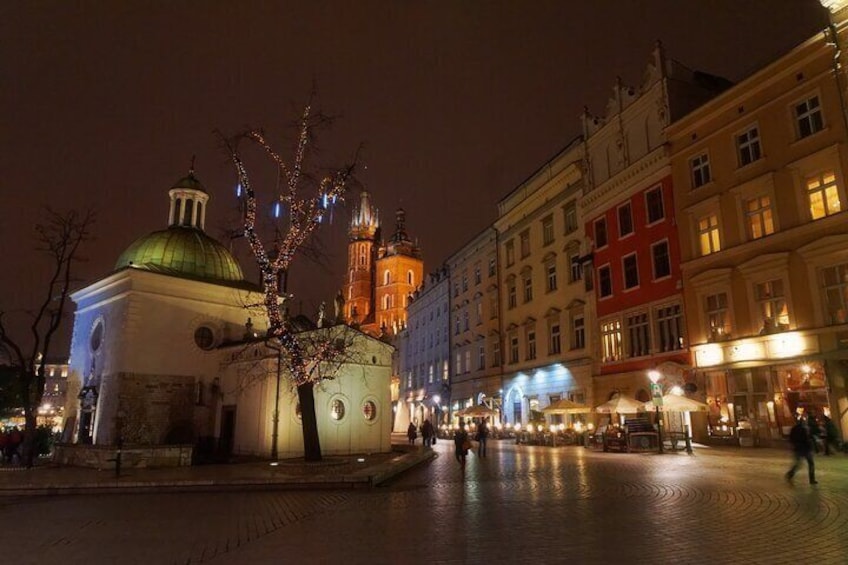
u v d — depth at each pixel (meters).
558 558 7.49
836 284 23.52
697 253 30.12
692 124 30.81
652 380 29.52
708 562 7.14
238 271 37.00
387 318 112.44
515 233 48.06
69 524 11.20
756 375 26.22
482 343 52.72
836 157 23.75
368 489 15.70
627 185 35.31
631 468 18.89
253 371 29.41
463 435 20.84
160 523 11.09
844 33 23.73
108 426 29.83
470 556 7.71
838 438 22.45
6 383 43.00
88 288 34.44
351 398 29.92
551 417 40.78
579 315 39.38
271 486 16.33
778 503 11.13
